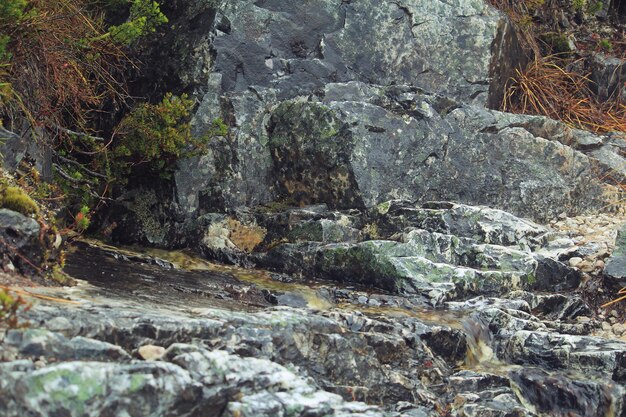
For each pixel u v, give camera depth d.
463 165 9.02
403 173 8.70
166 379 4.54
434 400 6.11
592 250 8.41
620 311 7.93
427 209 8.35
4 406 4.11
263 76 9.10
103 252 7.76
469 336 6.89
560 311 7.79
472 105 9.49
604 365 6.73
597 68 11.85
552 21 12.27
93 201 8.87
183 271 7.52
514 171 9.21
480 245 8.02
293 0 9.32
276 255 8.10
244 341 5.39
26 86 7.62
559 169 9.41
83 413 4.28
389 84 9.69
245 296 6.94
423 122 8.86
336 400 5.05
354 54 9.55
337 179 8.53
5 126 7.46
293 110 8.76
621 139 10.62
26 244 5.59
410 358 6.31
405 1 9.73
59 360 4.51
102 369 4.40
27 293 5.18
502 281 7.73
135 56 9.14
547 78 11.30
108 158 8.63
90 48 8.39
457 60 9.91
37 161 7.46
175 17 9.23
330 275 7.90
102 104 9.00
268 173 8.92
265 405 4.76
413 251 7.81
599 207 9.52
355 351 5.93
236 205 8.71
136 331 4.98
